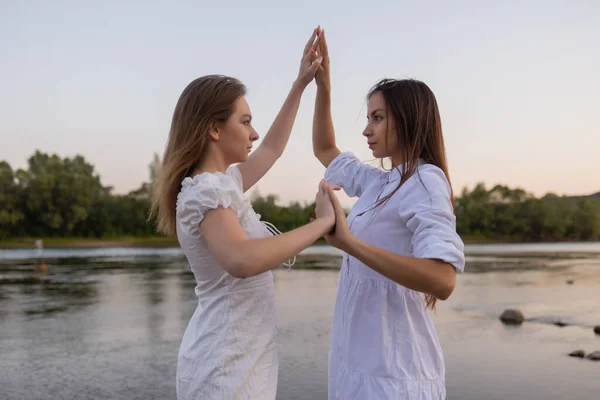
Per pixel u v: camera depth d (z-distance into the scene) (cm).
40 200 6269
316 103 276
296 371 844
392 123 221
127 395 751
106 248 5466
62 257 3897
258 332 200
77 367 891
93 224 6638
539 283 2061
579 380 805
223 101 204
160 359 940
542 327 1201
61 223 6456
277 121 263
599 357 923
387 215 214
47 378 832
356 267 222
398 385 206
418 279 184
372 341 213
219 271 194
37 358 948
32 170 6475
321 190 192
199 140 202
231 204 181
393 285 213
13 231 6303
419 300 216
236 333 195
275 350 208
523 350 990
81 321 1284
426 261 186
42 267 2698
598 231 7844
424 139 217
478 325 1227
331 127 280
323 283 2045
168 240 6644
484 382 796
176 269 2747
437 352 216
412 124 218
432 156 223
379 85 228
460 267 188
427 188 204
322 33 265
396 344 210
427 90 225
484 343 1047
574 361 911
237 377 193
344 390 218
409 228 206
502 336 1109
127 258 3753
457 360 923
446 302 1577
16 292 1814
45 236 6444
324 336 1090
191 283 2064
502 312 1399
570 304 1528
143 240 6625
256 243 167
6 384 802
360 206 238
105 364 908
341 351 223
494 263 3184
